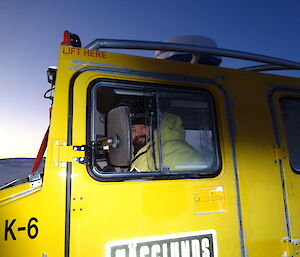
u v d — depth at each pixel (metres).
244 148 1.87
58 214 1.36
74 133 1.48
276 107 2.08
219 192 1.71
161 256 1.50
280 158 1.95
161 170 1.66
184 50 2.03
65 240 1.35
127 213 1.48
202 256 1.58
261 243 1.74
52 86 1.96
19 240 1.31
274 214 1.83
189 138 1.90
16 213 1.33
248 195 1.79
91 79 1.61
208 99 1.92
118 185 1.50
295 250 1.81
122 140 1.40
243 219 1.73
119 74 1.68
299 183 1.97
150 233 1.50
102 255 1.39
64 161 1.42
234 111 1.93
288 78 2.24
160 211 1.55
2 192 1.38
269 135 1.98
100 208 1.44
